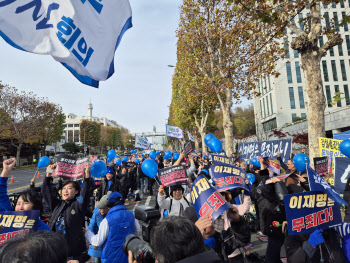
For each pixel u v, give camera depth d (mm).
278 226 3256
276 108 45656
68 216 3180
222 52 12938
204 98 23078
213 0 12211
